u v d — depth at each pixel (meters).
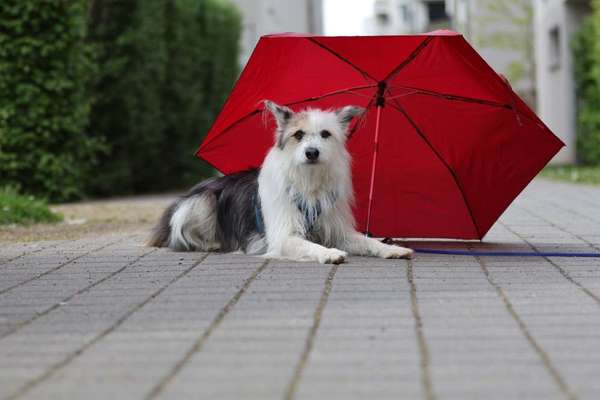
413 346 3.68
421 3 59.84
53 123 13.36
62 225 9.62
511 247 6.92
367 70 6.36
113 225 9.62
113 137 16.06
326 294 4.87
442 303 4.56
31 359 3.62
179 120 18.30
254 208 6.66
